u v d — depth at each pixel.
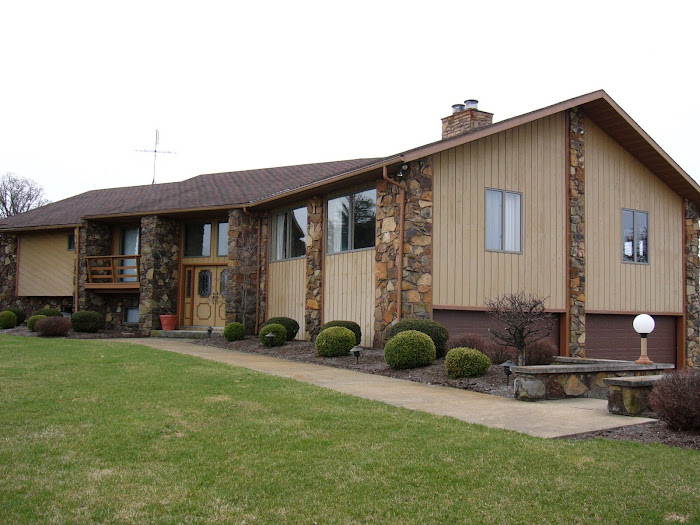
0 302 23.02
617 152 16.58
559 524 4.25
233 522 4.19
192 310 19.88
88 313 18.89
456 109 16.16
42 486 4.75
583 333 15.27
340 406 7.51
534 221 14.80
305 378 9.95
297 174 21.41
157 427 6.36
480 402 8.29
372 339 13.84
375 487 4.85
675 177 16.98
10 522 4.11
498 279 14.08
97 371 9.56
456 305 13.41
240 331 16.53
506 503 4.58
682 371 7.29
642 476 5.14
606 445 6.09
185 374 9.41
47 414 6.84
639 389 7.53
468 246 13.72
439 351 12.00
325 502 4.55
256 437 6.10
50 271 22.17
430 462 5.43
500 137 14.41
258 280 18.52
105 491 4.68
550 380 8.78
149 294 18.84
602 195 16.16
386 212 13.35
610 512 4.43
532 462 5.47
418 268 12.89
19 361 10.49
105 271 20.67
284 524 4.18
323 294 15.71
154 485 4.82
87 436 6.02
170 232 19.62
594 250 15.88
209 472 5.12
